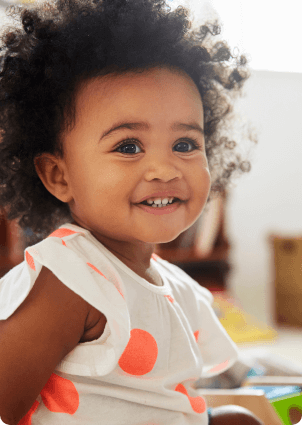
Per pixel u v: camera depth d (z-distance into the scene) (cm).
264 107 274
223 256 224
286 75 277
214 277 228
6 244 174
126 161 48
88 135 49
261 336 198
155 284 59
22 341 45
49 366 46
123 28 50
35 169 57
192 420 58
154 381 53
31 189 62
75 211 55
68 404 50
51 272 48
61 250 48
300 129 280
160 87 50
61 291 47
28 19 55
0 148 60
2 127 58
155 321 54
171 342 56
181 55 54
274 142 278
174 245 220
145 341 53
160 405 54
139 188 49
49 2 58
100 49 49
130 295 53
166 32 52
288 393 104
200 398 61
